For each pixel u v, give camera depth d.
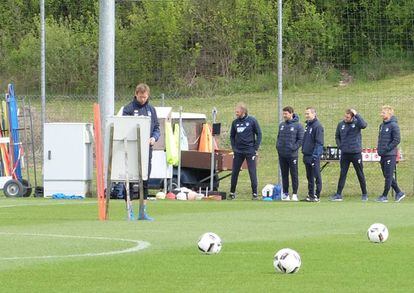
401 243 31.39
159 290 21.33
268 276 23.52
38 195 61.59
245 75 77.50
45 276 23.44
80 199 58.56
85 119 74.69
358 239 32.78
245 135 60.53
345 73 78.25
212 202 56.44
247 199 61.25
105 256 27.47
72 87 77.56
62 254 27.98
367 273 24.16
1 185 61.75
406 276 23.66
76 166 60.25
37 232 34.97
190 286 21.92
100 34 61.50
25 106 73.44
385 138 58.84
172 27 76.94
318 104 78.00
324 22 76.38
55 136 60.38
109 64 61.47
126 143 40.31
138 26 77.00
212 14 77.25
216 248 28.02
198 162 63.97
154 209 49.66
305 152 59.12
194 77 77.88
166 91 77.12
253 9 76.81
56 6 94.50
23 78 79.00
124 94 76.12
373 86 79.25
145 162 40.44
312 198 58.88
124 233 34.56
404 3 74.19
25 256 27.48
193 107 77.88
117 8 80.56
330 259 27.00
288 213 46.41
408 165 75.19
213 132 64.44
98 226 37.78
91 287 21.77
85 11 94.12
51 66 77.94
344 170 60.19
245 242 31.58
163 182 63.69
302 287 21.80
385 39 75.81
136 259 26.78
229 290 21.33
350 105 78.94
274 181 71.38
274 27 76.62
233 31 77.12
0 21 90.81
